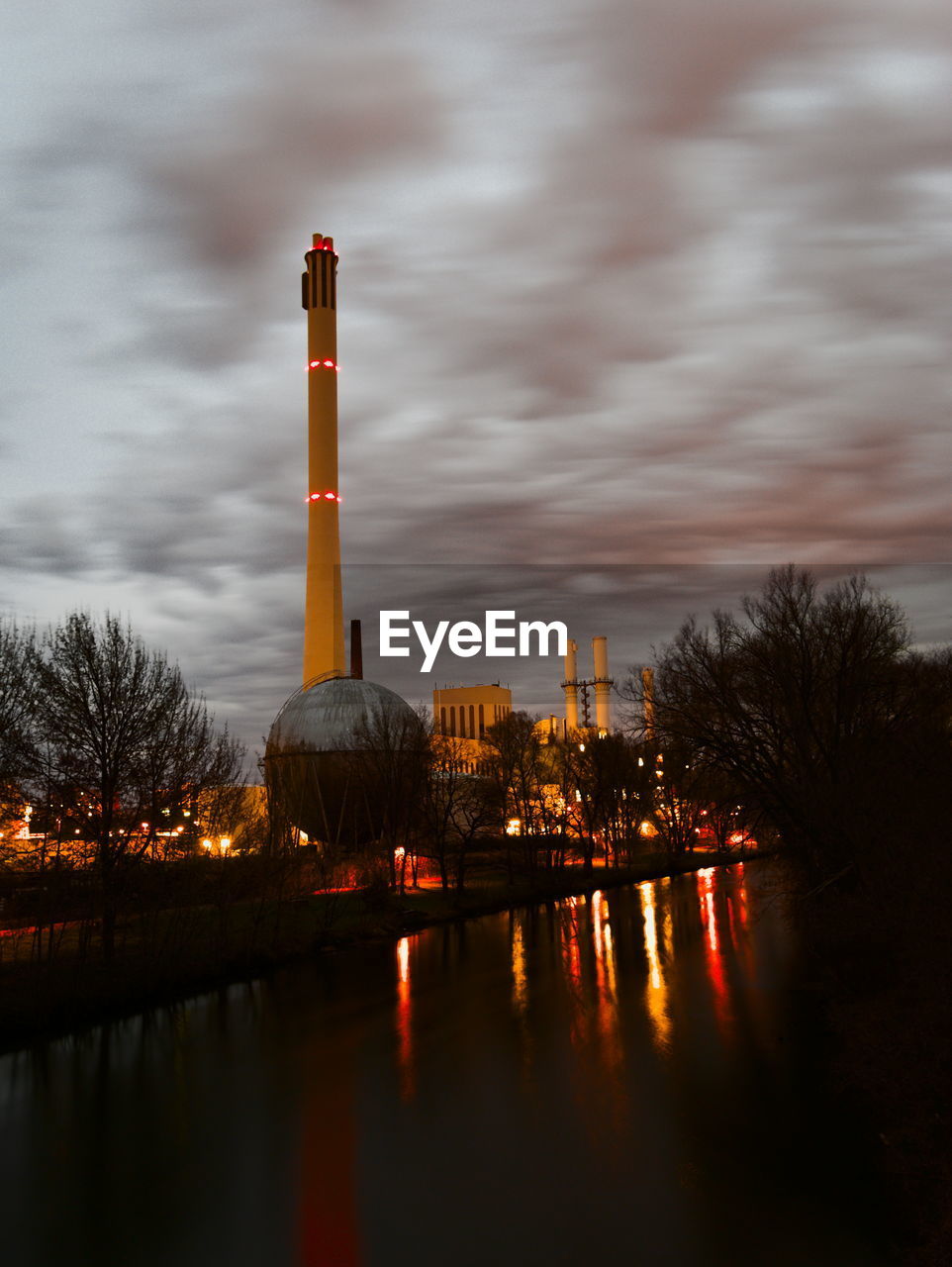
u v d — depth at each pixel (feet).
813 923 124.57
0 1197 62.69
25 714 126.21
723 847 305.73
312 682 322.96
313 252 394.11
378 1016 114.21
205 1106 81.25
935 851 85.61
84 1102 82.99
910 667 138.82
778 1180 61.57
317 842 255.70
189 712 137.49
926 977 86.89
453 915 209.87
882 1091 75.56
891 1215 56.34
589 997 121.60
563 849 300.20
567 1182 62.64
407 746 248.32
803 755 134.62
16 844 124.77
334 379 390.21
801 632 137.80
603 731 427.74
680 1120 73.46
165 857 135.23
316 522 380.17
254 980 138.21
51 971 116.37
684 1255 52.21
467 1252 53.21
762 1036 96.63
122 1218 59.26
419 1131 73.15
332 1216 58.54
